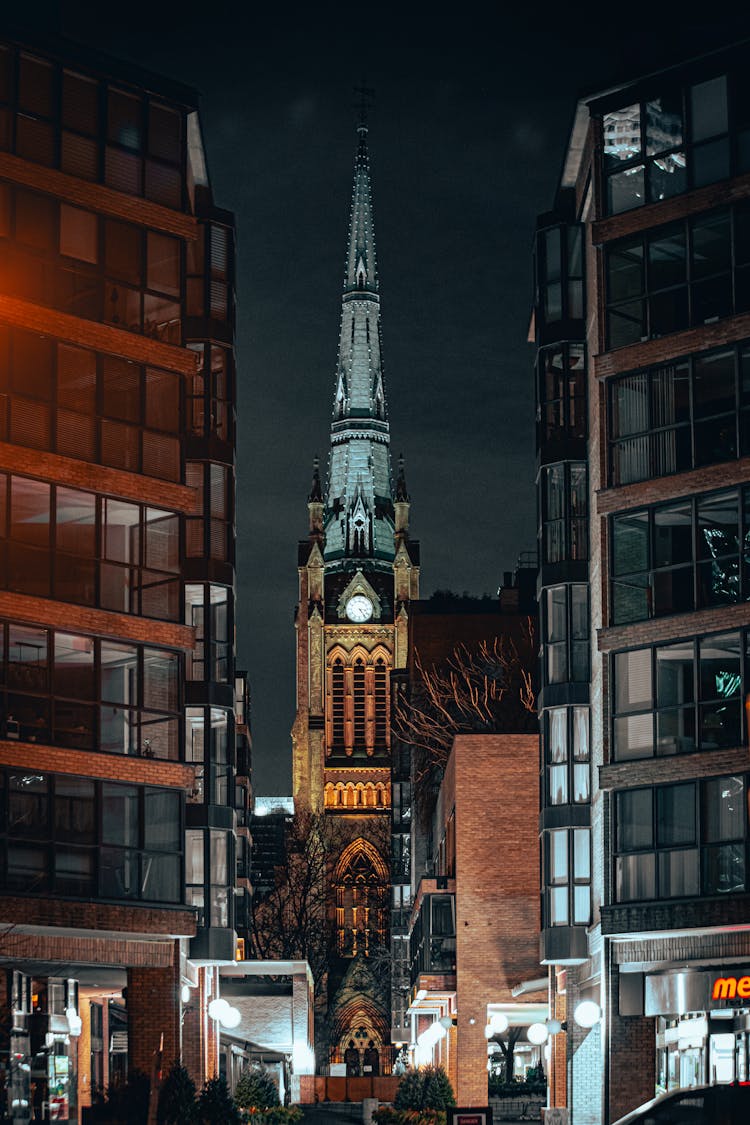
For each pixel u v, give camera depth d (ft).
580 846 198.90
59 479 174.09
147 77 188.24
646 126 185.57
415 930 320.70
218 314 216.54
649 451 181.68
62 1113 185.26
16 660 168.45
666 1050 184.65
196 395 214.07
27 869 165.07
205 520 212.64
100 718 173.88
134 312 184.14
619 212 186.80
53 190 178.40
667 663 176.96
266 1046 297.53
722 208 178.29
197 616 212.23
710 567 175.01
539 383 208.85
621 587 182.39
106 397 180.34
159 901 175.63
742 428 173.99
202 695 210.38
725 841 168.55
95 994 216.95
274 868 608.60
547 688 202.18
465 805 255.29
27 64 178.19
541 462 206.80
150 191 187.62
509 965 250.98
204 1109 169.58
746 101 178.29
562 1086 220.02
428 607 404.77
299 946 531.50
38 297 175.83
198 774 209.77
